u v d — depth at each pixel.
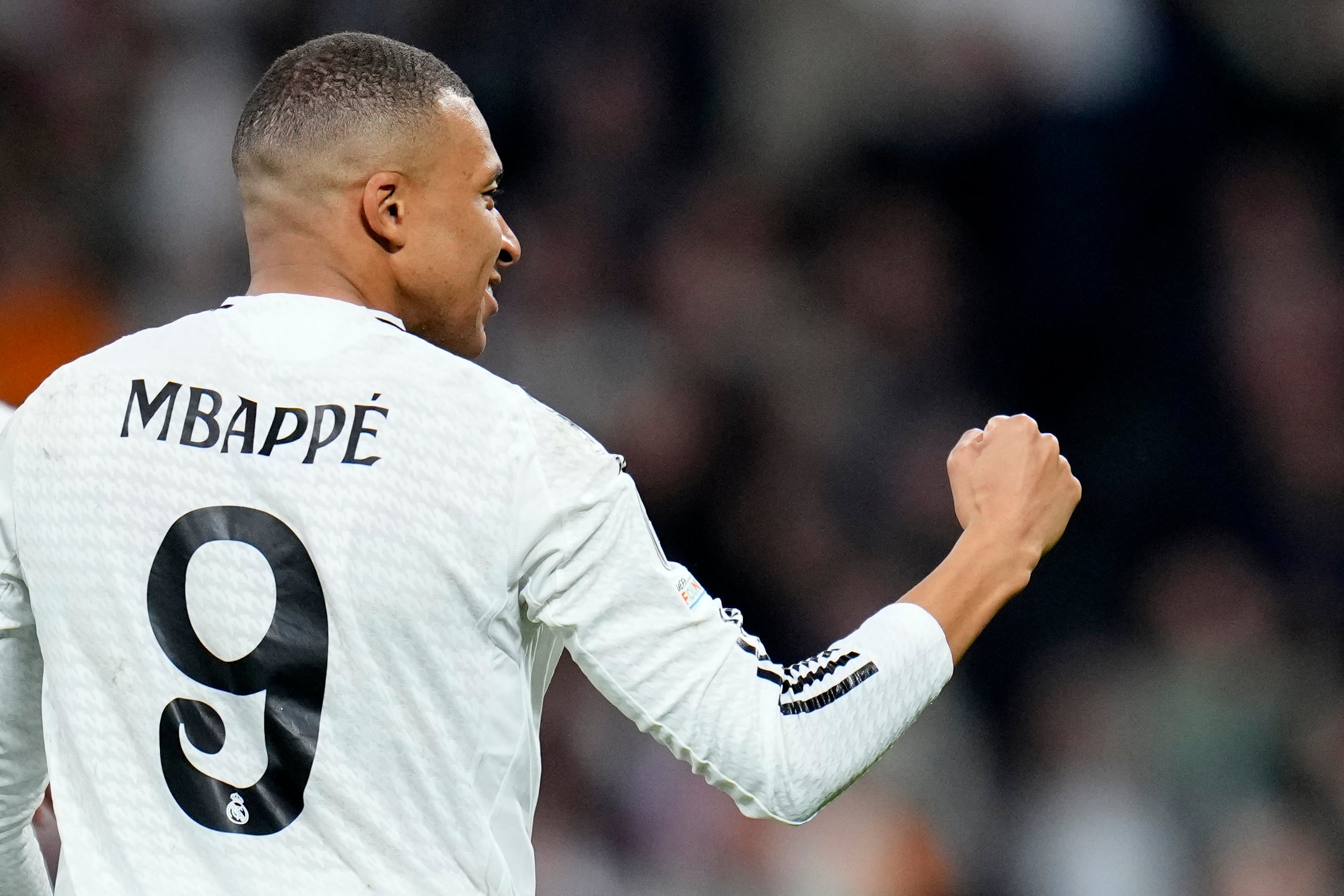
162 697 6.08
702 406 24.02
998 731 22.39
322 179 6.45
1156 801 21.28
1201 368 25.22
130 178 26.30
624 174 26.34
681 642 6.14
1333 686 22.59
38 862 7.29
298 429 6.13
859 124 26.78
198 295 25.30
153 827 6.05
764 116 27.00
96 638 6.17
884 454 24.12
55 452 6.29
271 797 5.97
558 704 19.23
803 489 23.50
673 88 27.03
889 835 19.45
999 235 25.98
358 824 5.95
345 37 6.66
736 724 6.08
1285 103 26.53
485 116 26.31
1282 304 25.52
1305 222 26.06
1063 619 23.30
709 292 25.08
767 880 18.64
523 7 26.80
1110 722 21.92
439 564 6.00
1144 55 26.44
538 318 24.81
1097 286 25.61
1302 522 24.33
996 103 26.23
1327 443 24.77
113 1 27.06
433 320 6.72
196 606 6.06
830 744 6.15
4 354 24.92
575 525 6.11
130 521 6.16
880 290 25.47
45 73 26.64
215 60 26.83
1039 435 6.78
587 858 18.58
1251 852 20.61
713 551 23.12
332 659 5.97
